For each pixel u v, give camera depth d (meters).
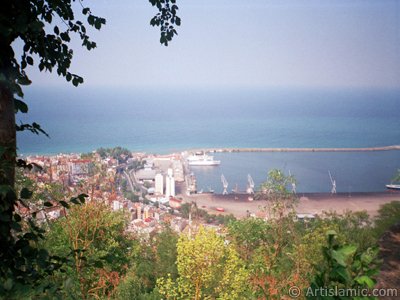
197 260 6.67
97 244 7.16
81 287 4.58
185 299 6.93
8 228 1.96
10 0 2.04
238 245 9.42
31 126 2.29
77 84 2.75
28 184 4.62
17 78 2.03
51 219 5.64
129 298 7.27
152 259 10.34
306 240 6.44
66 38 2.65
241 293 6.32
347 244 1.38
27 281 1.95
